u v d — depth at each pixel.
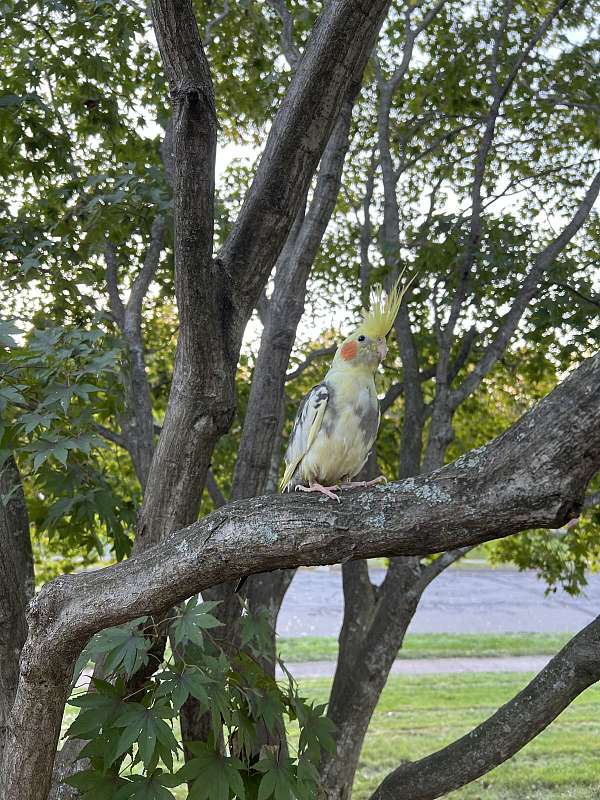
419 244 5.93
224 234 6.15
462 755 3.99
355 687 5.02
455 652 14.40
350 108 4.79
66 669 2.44
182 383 3.01
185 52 2.43
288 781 2.97
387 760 8.59
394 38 7.25
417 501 1.75
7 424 3.29
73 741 3.49
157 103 6.35
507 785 8.11
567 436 1.53
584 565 7.34
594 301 5.61
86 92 5.41
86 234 4.69
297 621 17.62
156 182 4.52
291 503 1.96
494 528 1.67
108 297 5.82
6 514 3.69
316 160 3.26
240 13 6.70
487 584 25.69
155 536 3.11
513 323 5.45
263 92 6.98
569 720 10.37
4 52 5.73
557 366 7.11
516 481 1.59
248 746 3.03
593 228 7.05
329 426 2.84
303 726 3.25
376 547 1.82
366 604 5.41
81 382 3.36
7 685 3.35
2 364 3.25
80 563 7.73
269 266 3.25
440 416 5.25
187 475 3.08
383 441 7.72
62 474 3.89
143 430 4.84
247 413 4.62
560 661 3.88
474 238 5.59
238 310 3.16
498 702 10.93
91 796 2.59
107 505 3.97
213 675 2.92
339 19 3.04
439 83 7.06
